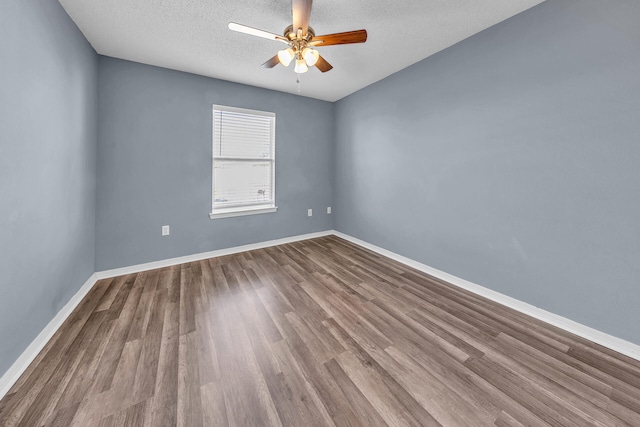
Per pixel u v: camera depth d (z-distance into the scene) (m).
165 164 3.01
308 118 4.14
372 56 2.71
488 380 1.39
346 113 4.09
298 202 4.17
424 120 2.84
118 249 2.79
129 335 1.75
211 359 1.53
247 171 3.71
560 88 1.81
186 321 1.92
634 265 1.58
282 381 1.37
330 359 1.54
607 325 1.69
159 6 1.90
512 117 2.08
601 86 1.64
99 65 2.60
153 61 2.78
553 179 1.89
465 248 2.51
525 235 2.06
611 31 1.59
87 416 1.15
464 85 2.41
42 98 1.62
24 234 1.46
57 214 1.82
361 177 3.87
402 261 3.24
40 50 1.60
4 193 1.30
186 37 2.31
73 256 2.10
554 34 1.82
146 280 2.66
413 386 1.34
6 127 1.31
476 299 2.30
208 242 3.38
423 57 2.75
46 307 1.68
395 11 1.97
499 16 2.04
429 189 2.84
